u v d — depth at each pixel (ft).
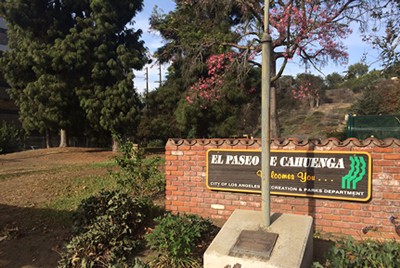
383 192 15.05
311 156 16.42
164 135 79.51
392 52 19.63
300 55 33.01
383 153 15.03
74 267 14.90
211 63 41.57
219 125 56.54
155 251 15.72
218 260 12.26
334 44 31.76
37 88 58.34
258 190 17.62
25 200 25.90
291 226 13.06
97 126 60.23
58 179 32.14
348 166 15.62
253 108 59.16
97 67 57.72
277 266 11.37
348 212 15.72
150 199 21.18
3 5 58.08
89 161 50.75
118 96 57.57
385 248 11.18
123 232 16.24
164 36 48.98
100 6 58.59
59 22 60.90
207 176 18.79
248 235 12.84
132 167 23.81
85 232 16.89
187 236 13.75
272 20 31.96
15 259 17.01
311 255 13.16
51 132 77.56
